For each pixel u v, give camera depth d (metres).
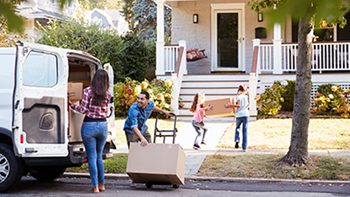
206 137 9.49
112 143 6.18
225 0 14.86
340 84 12.72
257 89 12.77
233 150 8.02
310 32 6.42
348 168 6.25
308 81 6.50
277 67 13.11
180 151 5.23
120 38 17.19
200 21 15.12
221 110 8.24
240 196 5.12
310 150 7.82
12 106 4.63
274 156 7.05
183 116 12.23
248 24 14.80
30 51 4.73
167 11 29.28
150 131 10.13
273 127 10.11
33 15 16.05
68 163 5.12
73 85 5.77
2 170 4.95
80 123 5.71
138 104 5.38
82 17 15.87
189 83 13.16
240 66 14.95
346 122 10.30
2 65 5.01
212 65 15.09
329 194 5.20
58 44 14.36
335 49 12.80
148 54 19.23
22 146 4.64
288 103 12.16
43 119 4.87
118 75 16.02
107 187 5.70
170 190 5.50
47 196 4.94
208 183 6.00
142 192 5.30
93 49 14.84
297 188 5.60
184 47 13.62
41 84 5.02
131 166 5.22
